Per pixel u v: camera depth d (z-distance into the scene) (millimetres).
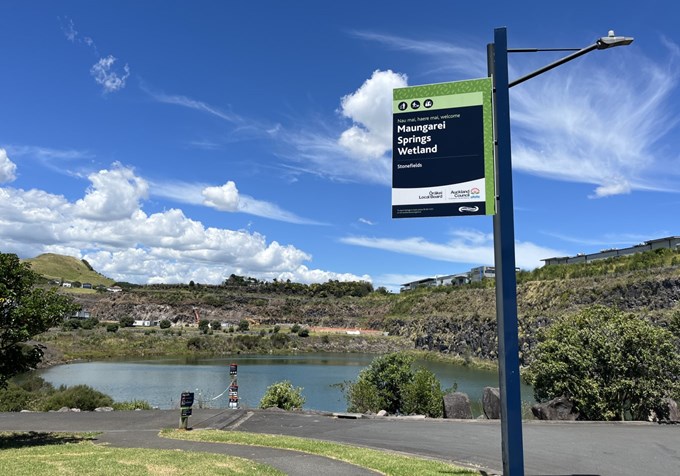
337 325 135625
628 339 14586
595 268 65438
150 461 8367
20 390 23656
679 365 14492
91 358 73312
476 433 11906
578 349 15000
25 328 10016
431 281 150625
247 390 38156
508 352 6797
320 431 12289
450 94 7480
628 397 14750
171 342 92500
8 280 10273
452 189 7355
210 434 11617
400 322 115438
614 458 9055
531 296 68500
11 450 9641
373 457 8820
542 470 8148
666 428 12633
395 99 7664
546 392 15727
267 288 171375
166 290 155625
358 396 19219
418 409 18203
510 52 7480
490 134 7316
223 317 139125
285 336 106562
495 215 7152
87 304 136500
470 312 87188
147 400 31172
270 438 10938
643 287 52031
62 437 11508
